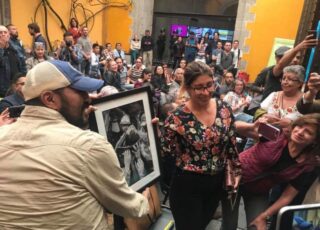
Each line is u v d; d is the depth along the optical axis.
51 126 0.87
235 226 1.76
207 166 1.46
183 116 1.44
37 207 0.81
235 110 4.00
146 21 9.84
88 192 0.87
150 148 1.43
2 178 0.83
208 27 9.61
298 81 1.98
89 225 0.88
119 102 1.24
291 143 1.50
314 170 1.67
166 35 10.13
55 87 0.86
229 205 1.73
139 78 6.71
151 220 2.00
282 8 7.70
